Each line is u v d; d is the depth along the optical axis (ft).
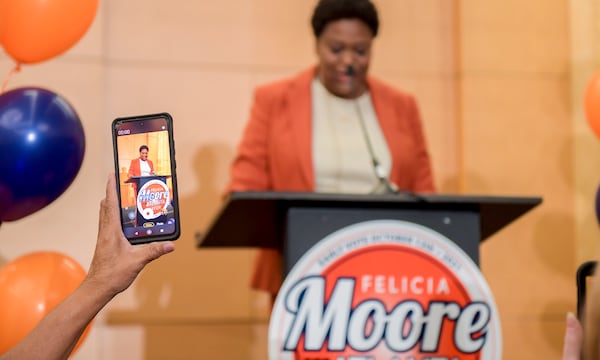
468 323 5.43
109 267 3.65
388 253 5.41
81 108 10.85
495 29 11.75
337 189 7.64
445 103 11.85
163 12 11.44
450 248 5.49
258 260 7.68
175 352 10.88
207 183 11.23
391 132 7.91
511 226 11.51
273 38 11.66
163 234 3.77
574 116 11.69
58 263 7.27
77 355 10.49
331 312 5.31
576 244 11.55
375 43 11.84
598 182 11.51
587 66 11.63
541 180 11.60
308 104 7.93
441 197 5.42
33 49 7.37
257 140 7.89
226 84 11.45
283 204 5.51
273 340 5.24
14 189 6.82
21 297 6.94
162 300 10.94
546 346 11.38
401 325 5.36
